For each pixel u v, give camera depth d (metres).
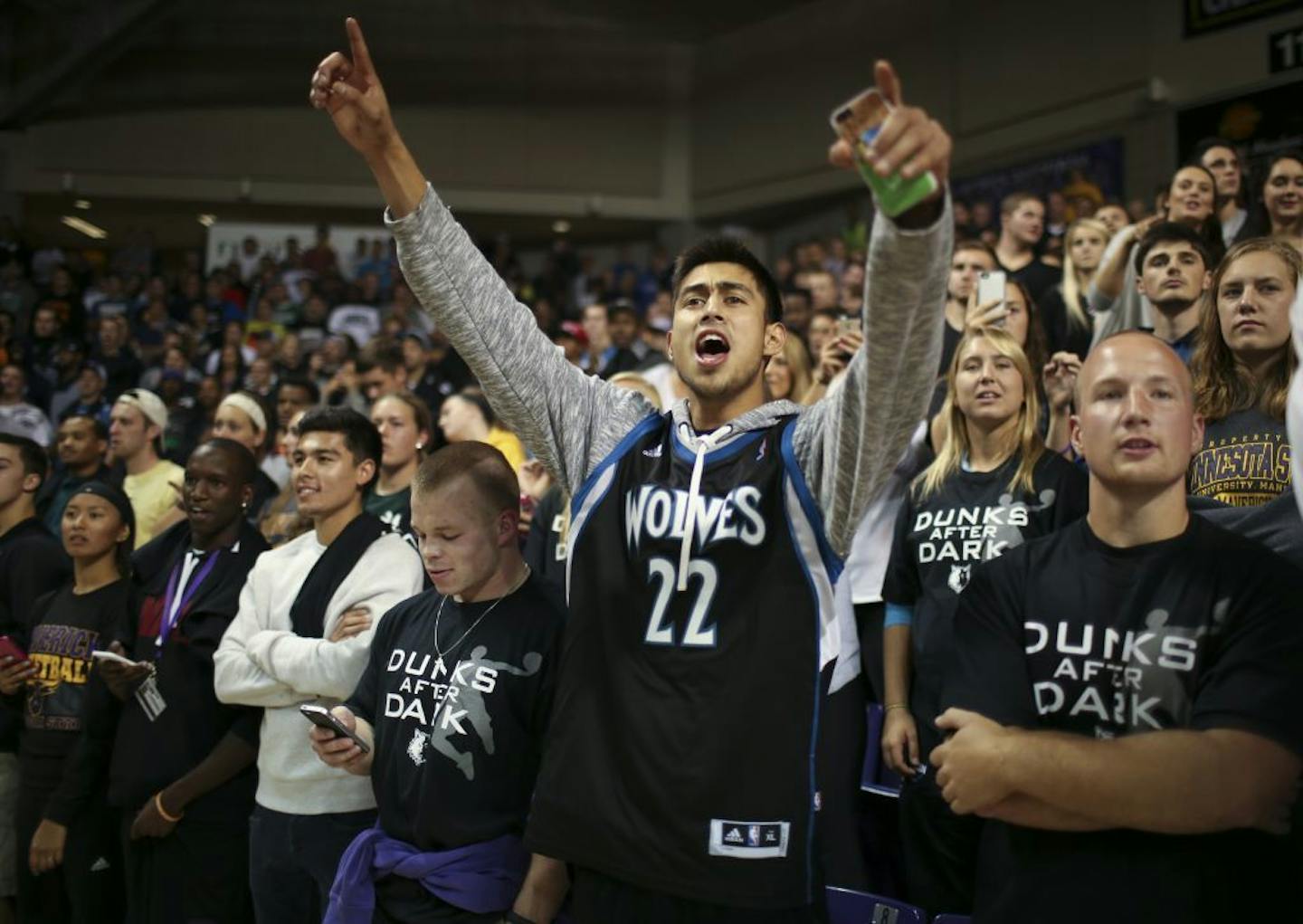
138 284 11.70
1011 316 3.34
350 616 2.48
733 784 1.63
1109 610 1.62
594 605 1.78
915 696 2.53
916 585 2.63
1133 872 1.51
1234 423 2.33
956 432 2.69
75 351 9.51
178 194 12.59
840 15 11.48
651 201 13.07
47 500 4.87
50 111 12.36
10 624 3.51
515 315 1.88
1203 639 1.55
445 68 12.74
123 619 3.06
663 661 1.69
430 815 2.02
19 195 12.41
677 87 13.02
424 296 1.83
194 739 2.74
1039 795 1.50
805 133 11.77
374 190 12.84
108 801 2.83
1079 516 2.47
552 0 12.27
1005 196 9.92
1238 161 4.58
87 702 2.95
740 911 1.63
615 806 1.67
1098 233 4.28
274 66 12.65
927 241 1.39
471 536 2.12
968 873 2.38
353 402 5.67
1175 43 8.45
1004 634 1.69
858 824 2.62
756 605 1.68
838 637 1.72
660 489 1.77
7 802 3.38
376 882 2.04
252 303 11.32
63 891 3.12
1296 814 1.57
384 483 3.59
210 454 2.95
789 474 1.72
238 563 2.92
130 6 10.69
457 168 12.82
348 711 2.18
